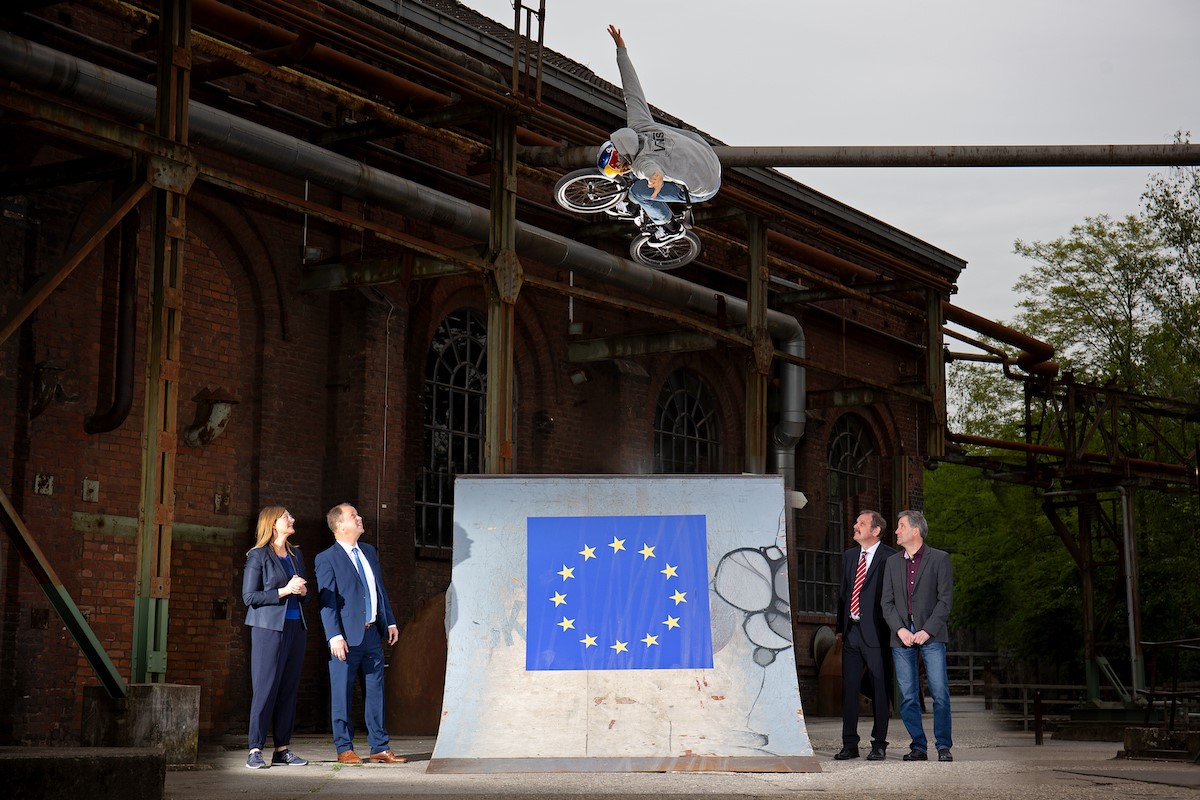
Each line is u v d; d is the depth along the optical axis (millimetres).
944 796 6590
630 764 8266
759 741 8414
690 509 9203
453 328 18891
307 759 10109
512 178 14008
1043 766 9273
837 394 23312
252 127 14547
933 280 21156
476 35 18844
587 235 19984
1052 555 36719
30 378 13648
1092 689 24500
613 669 8680
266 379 16250
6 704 13148
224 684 15555
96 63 14383
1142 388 36469
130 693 9125
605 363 21422
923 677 31219
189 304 15602
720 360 24016
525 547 9047
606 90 22031
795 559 23953
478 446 19156
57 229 14008
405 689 15516
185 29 10266
